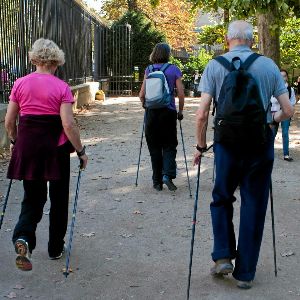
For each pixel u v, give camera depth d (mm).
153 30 28656
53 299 4074
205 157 9750
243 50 4203
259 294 4160
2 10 10641
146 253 5039
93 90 22125
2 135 9594
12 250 5062
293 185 7879
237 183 4266
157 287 4297
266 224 5910
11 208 6426
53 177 4289
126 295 4148
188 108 19672
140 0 33438
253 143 4035
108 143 11375
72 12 18703
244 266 4211
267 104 4176
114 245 5250
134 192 7289
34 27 12781
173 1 34062
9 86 10945
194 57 31984
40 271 4574
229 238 4258
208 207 6582
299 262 4832
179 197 7039
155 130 7133
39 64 4371
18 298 4070
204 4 13766
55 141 4293
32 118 4273
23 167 4266
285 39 25062
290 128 14133
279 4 9375
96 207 6566
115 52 26875
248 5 9406
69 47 18188
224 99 4016
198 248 5176
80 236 5496
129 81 26969
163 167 7316
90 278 4461
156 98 6918
